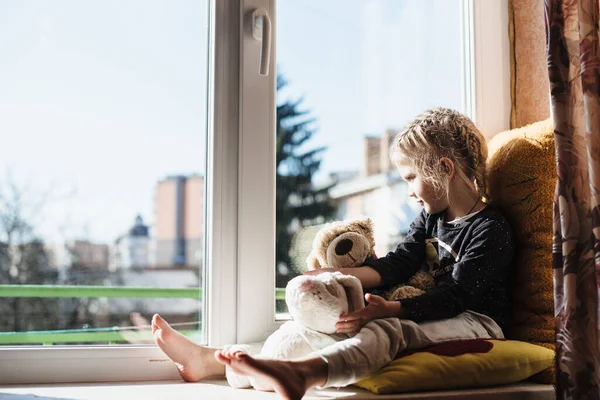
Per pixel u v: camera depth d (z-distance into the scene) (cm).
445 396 114
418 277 139
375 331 116
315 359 108
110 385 128
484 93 163
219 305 141
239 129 145
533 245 135
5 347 130
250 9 147
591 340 116
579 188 120
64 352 132
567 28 124
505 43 166
